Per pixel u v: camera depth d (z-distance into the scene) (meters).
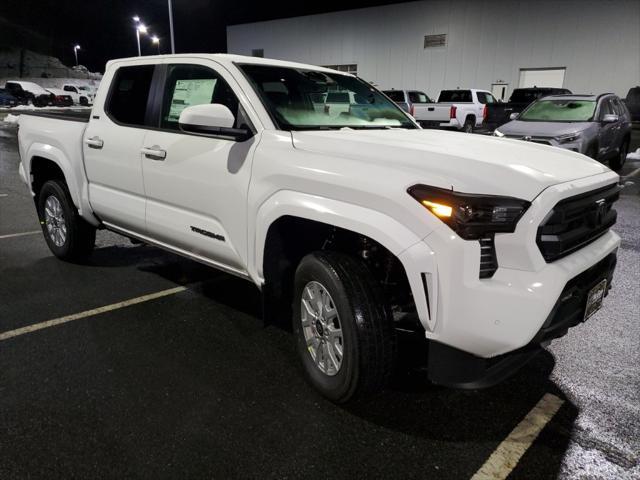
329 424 2.67
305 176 2.75
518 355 2.54
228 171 3.18
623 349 3.52
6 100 30.44
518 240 2.25
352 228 2.51
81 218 4.84
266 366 3.24
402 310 2.87
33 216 7.18
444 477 2.32
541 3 26.58
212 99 3.50
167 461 2.38
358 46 33.66
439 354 2.44
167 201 3.67
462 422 2.72
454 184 2.31
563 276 2.32
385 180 2.45
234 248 3.25
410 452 2.48
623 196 9.05
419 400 2.91
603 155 10.49
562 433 2.64
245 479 2.28
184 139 3.48
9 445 2.46
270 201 2.94
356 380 2.61
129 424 2.63
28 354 3.32
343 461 2.41
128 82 4.12
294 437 2.56
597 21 25.27
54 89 34.03
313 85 3.69
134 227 4.12
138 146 3.81
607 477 2.34
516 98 19.91
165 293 4.40
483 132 17.39
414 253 2.31
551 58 26.92
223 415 2.73
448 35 29.88
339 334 2.71
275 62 3.72
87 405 2.79
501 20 27.95
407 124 3.99
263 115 3.16
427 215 2.30
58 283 4.59
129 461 2.37
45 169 5.16
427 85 31.34
